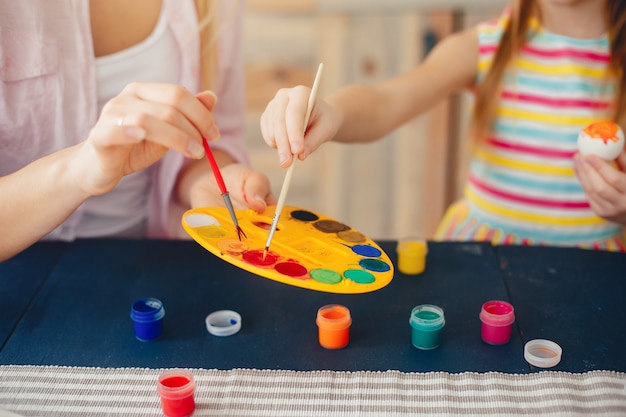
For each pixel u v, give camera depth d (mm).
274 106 860
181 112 784
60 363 792
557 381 757
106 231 1177
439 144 2021
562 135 1302
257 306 904
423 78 1296
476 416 712
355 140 1161
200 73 1155
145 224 1226
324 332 812
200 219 847
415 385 755
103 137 741
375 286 749
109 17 1066
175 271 984
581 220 1315
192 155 767
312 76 2080
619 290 940
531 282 956
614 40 1266
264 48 2066
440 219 2094
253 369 779
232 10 1173
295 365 789
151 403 730
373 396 738
